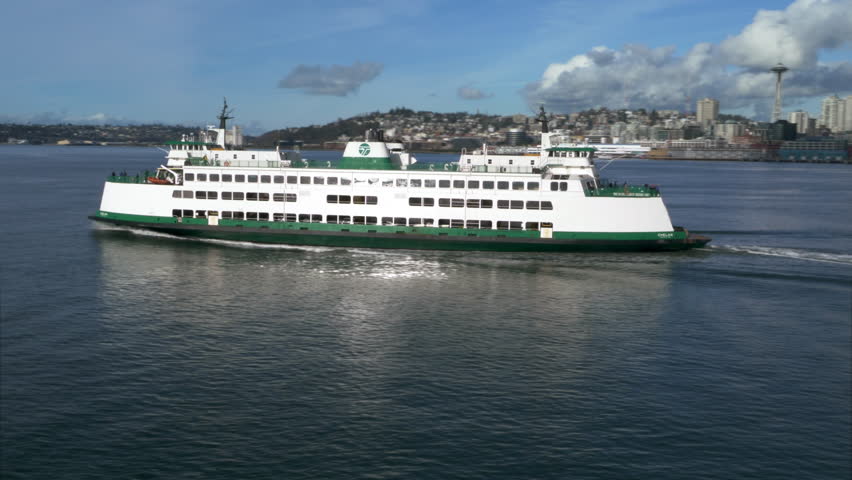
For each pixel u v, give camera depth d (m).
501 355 40.22
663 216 70.38
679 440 30.31
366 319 46.91
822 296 54.00
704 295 54.31
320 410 32.62
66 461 27.78
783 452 29.42
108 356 38.81
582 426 31.45
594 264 65.38
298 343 41.69
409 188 70.00
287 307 49.50
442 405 33.38
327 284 56.56
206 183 72.50
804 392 35.41
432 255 68.88
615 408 33.31
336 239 71.12
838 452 29.47
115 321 45.28
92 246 70.88
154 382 35.34
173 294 52.50
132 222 74.88
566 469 27.89
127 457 28.17
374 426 31.14
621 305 51.28
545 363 39.03
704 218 109.69
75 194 131.00
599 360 39.62
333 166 72.56
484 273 61.38
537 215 69.00
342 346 41.31
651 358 40.03
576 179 68.50
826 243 82.69
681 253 71.06
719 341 43.12
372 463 28.09
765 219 108.56
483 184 69.25
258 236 72.38
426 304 50.97
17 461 27.69
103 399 33.25
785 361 39.72
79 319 45.53
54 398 33.25
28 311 47.12
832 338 43.84
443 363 38.81
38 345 40.34
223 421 31.33
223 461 28.03
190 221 73.19
